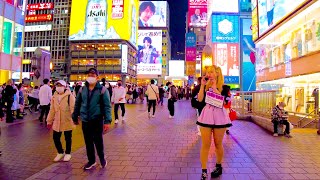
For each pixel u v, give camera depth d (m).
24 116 13.91
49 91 11.51
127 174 4.64
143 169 4.92
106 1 79.38
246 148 6.62
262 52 24.59
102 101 5.08
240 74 40.34
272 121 8.53
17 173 4.77
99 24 79.12
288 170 4.84
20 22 26.94
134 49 91.06
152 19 102.94
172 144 7.09
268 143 7.23
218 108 4.42
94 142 5.07
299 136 8.34
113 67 77.88
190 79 56.62
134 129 9.68
